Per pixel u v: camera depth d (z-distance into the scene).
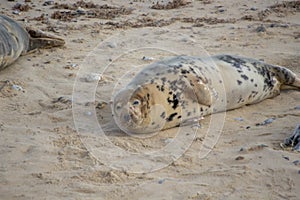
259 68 26.84
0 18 32.66
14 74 30.05
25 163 19.62
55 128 22.92
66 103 25.83
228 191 17.52
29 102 26.02
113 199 17.14
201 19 44.34
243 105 26.28
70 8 48.25
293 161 19.23
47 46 35.06
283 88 28.39
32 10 47.31
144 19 44.25
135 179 18.52
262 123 23.70
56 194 17.47
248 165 19.16
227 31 40.53
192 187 17.78
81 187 17.88
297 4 49.00
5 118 24.02
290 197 17.08
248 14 46.00
